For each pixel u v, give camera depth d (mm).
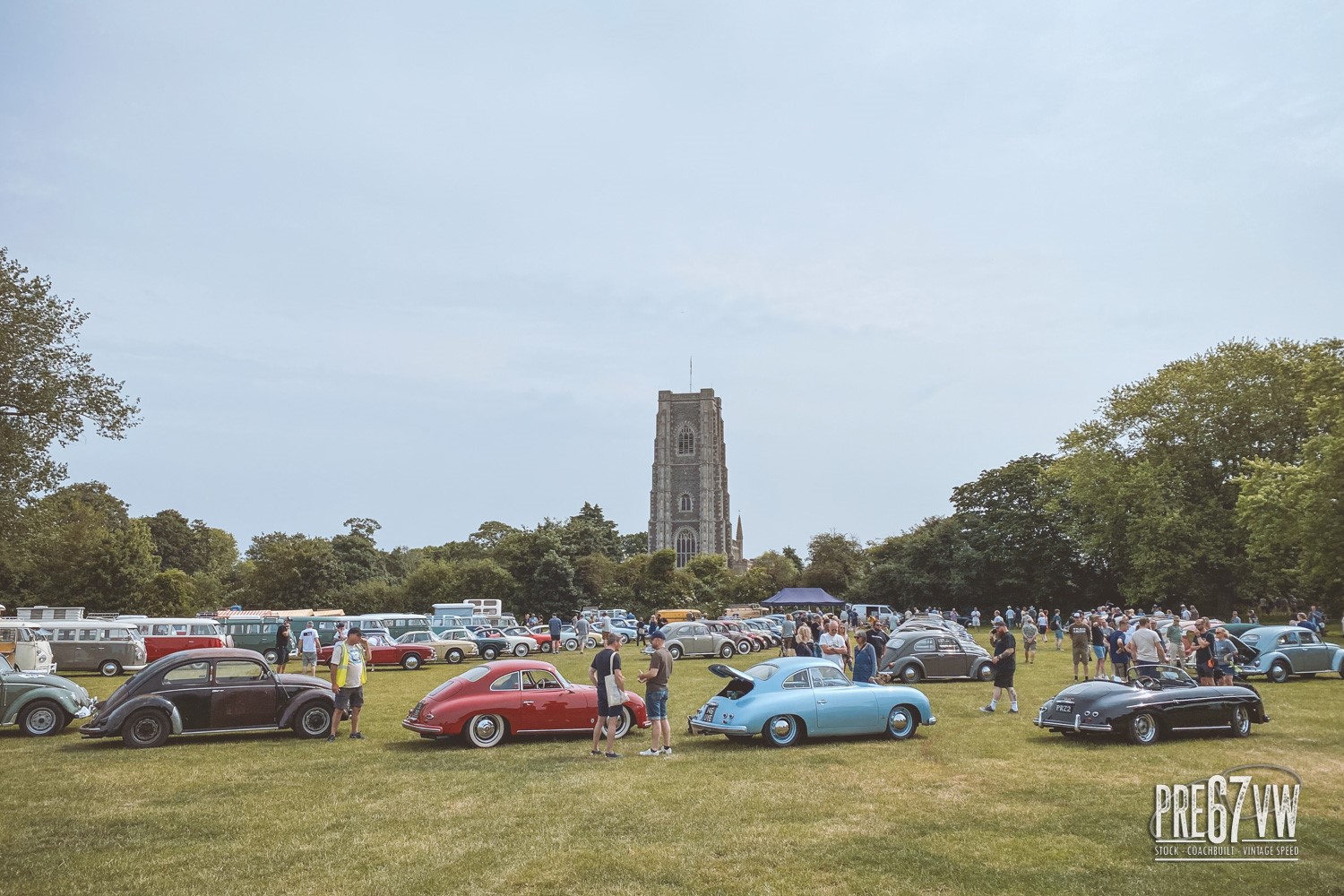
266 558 81688
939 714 19000
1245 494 44688
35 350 33656
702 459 144875
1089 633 25812
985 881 8109
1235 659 25984
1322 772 12578
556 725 16109
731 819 10336
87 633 32688
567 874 8375
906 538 82812
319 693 17109
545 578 78438
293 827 10180
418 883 8195
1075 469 60812
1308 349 49406
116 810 11055
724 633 41875
